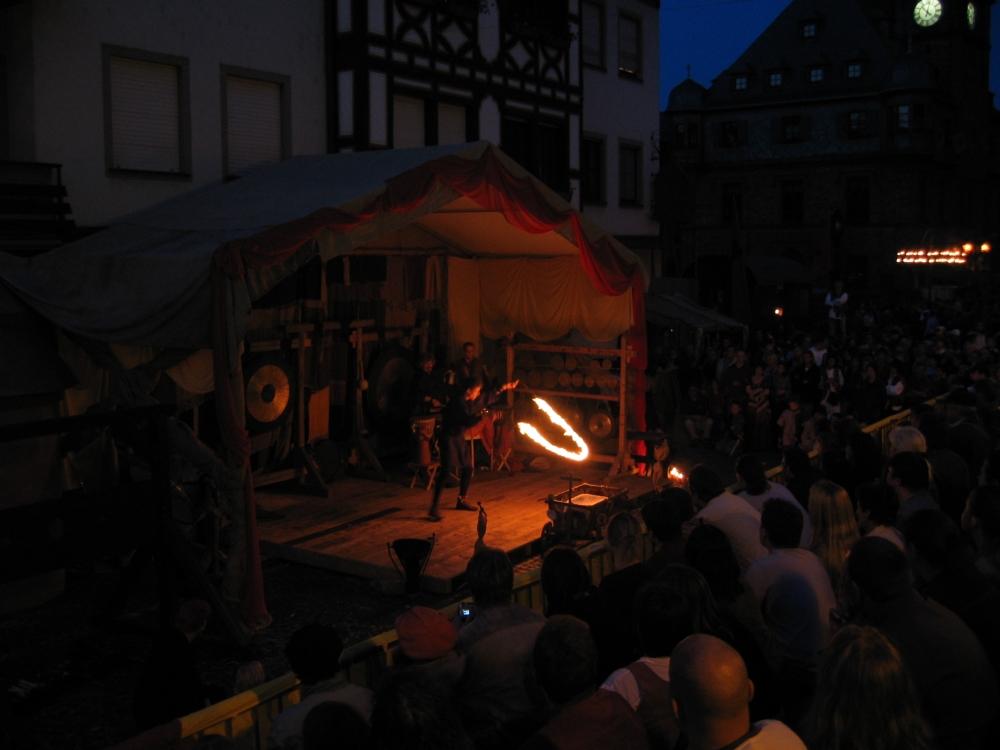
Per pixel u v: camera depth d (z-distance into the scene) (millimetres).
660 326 20906
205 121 13156
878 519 5348
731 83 51500
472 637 3982
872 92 47969
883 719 2613
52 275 8562
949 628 3535
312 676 3715
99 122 11805
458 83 17000
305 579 9102
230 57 13453
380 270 13328
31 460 8648
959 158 52875
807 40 50438
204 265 7672
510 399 14641
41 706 6324
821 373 15328
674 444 15273
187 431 8008
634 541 4941
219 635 7312
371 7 14914
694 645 2740
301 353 12078
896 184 47875
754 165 50844
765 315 32469
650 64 25688
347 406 13070
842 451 8164
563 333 13984
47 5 11188
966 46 56031
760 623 4219
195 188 13070
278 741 3455
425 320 14117
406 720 2643
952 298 45281
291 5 14367
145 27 12297
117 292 8156
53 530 8359
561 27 19438
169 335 7914
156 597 8688
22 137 11172
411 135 16250
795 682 4336
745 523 5602
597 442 13945
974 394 10227
